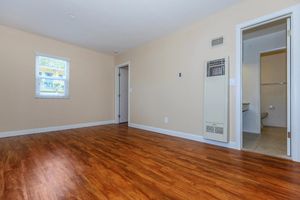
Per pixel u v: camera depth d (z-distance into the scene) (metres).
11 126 3.54
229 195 1.41
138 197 1.38
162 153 2.50
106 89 5.39
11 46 3.49
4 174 1.78
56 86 4.25
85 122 4.86
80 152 2.54
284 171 1.86
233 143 2.70
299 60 2.06
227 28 2.73
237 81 2.62
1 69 3.38
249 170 1.90
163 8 2.71
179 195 1.42
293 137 2.14
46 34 3.81
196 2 2.54
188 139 3.36
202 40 3.11
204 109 3.04
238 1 2.54
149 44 4.29
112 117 5.59
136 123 4.74
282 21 2.91
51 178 1.70
